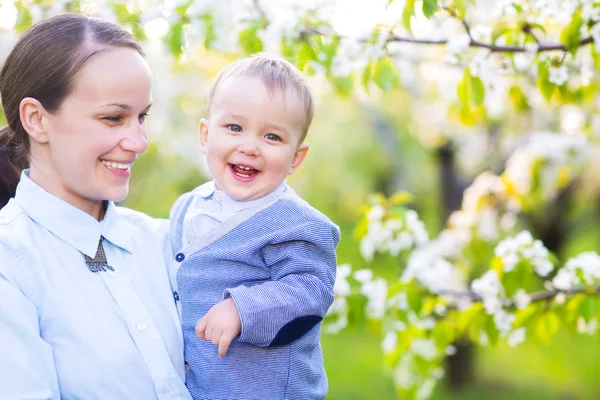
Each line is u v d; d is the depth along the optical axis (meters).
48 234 1.50
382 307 2.93
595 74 2.60
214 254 1.63
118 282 1.52
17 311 1.36
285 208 1.65
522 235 2.67
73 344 1.42
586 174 6.42
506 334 2.73
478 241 3.67
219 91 1.70
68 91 1.46
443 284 3.01
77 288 1.47
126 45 1.52
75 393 1.41
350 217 13.29
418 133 6.65
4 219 1.49
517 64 2.31
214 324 1.50
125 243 1.60
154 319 1.56
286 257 1.60
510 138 5.80
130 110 1.50
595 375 7.73
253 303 1.50
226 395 1.57
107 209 1.61
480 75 2.25
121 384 1.44
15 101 1.53
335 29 2.41
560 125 5.04
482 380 7.61
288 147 1.69
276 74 1.68
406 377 3.42
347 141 9.52
